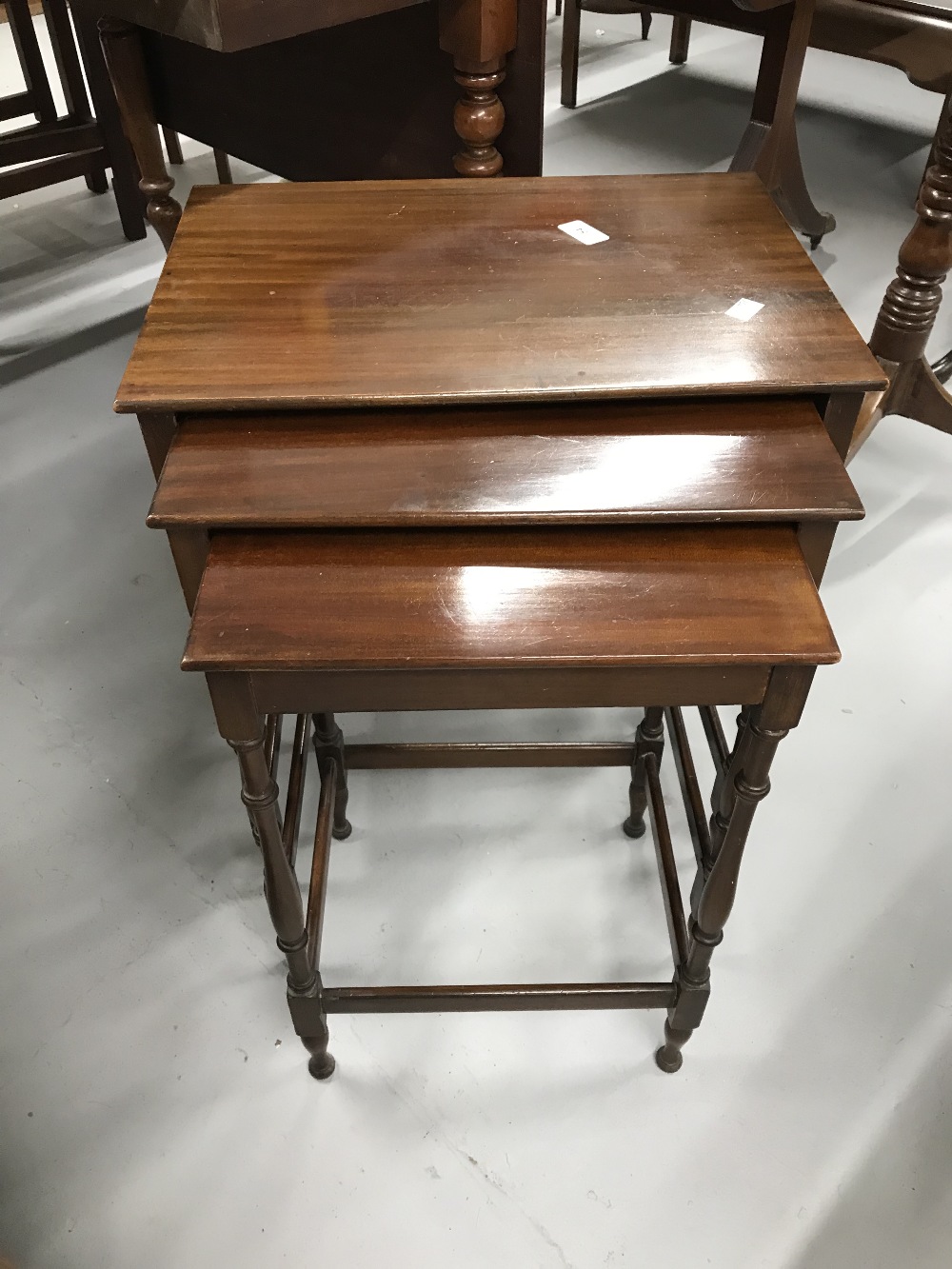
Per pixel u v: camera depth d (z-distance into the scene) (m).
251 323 1.03
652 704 0.90
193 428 0.97
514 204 1.23
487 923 1.39
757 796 0.95
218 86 1.95
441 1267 1.10
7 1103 1.23
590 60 3.97
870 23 2.25
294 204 1.24
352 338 1.00
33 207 3.10
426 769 1.59
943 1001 1.32
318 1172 1.17
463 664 0.82
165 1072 1.25
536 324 1.02
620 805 1.54
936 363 2.14
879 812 1.53
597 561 0.89
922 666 1.74
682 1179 1.16
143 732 1.65
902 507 2.05
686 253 1.13
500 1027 1.29
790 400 0.99
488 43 1.35
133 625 1.83
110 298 2.68
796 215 2.62
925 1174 1.17
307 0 1.09
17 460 2.17
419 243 1.16
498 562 0.89
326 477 0.91
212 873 1.46
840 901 1.42
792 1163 1.17
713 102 3.63
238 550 0.91
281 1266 1.10
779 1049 1.27
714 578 0.88
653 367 0.96
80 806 1.54
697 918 1.10
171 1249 1.12
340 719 1.67
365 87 1.67
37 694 1.71
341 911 1.40
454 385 0.94
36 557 1.96
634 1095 1.23
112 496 2.09
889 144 3.38
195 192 1.26
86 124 2.69
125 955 1.36
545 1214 1.13
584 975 1.33
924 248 1.71
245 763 0.92
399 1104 1.22
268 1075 1.25
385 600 0.86
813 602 0.86
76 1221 1.14
